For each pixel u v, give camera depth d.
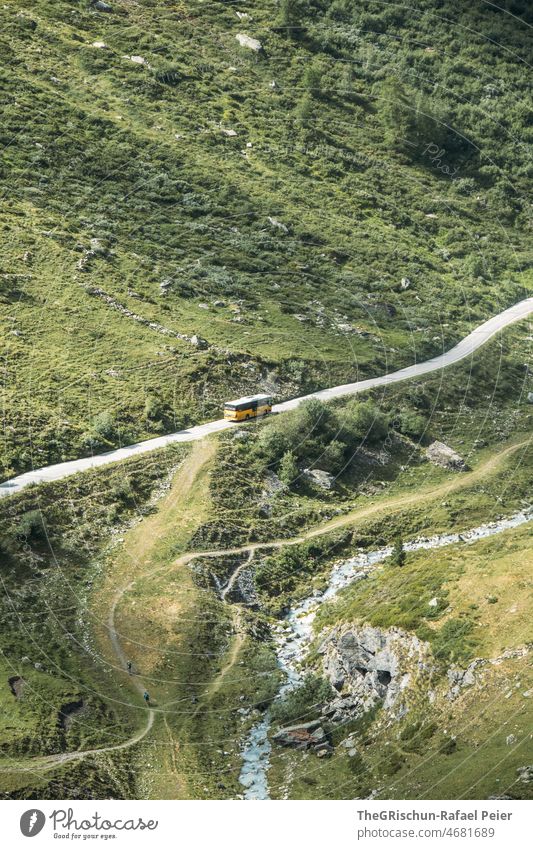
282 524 108.06
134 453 110.25
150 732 78.19
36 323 127.50
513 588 82.81
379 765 71.38
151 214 157.75
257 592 97.94
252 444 117.19
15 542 93.50
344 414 126.31
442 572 90.94
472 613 80.69
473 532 112.75
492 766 66.62
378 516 113.12
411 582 91.44
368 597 92.50
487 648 76.38
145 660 85.50
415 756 70.62
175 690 83.06
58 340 126.00
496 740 68.81
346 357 139.88
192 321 138.12
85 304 133.50
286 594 99.06
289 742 76.94
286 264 157.50
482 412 139.88
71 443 109.56
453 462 127.25
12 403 112.06
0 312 127.06
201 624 89.81
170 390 122.38
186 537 100.06
